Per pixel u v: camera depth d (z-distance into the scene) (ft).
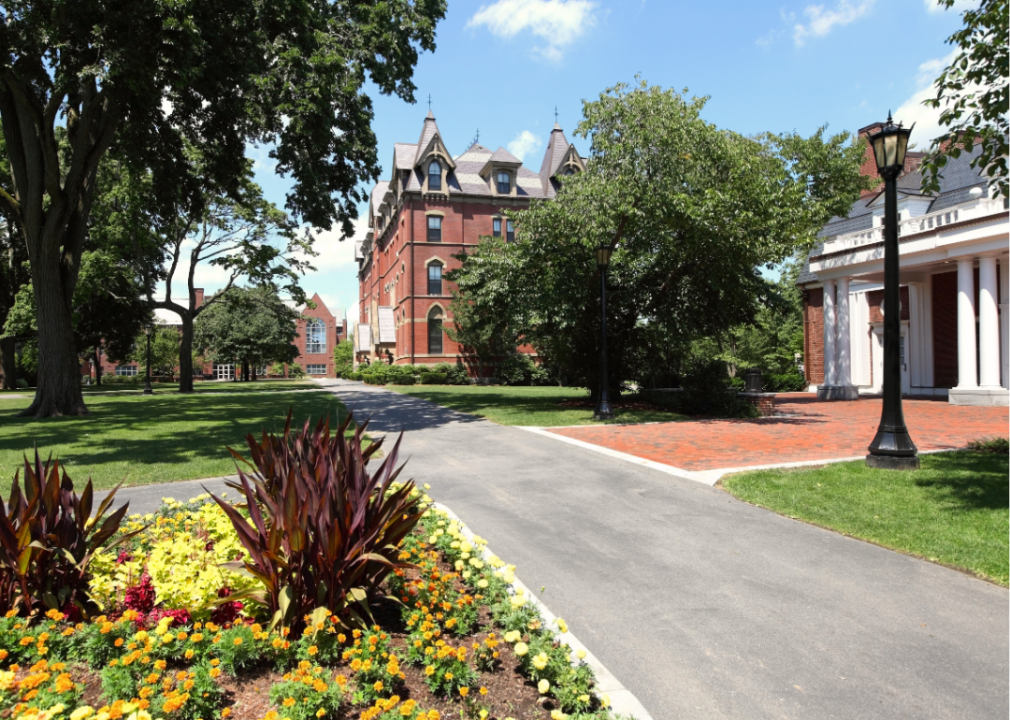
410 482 13.25
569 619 14.67
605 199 57.11
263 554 11.41
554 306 58.18
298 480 12.23
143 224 105.29
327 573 11.57
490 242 70.59
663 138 54.44
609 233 60.23
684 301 64.23
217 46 45.93
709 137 55.31
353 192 59.00
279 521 11.52
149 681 9.35
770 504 23.99
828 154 73.72
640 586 16.65
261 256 118.11
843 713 10.95
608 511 23.73
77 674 10.23
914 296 84.53
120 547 15.56
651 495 26.02
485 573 15.17
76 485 27.76
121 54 40.96
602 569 17.85
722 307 63.36
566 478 29.35
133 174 61.11
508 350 138.41
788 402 76.79
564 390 104.99
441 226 144.97
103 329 143.33
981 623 14.40
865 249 75.15
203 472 30.35
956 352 79.77
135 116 51.98
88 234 106.93
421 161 144.25
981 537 19.35
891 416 30.07
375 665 10.25
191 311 121.90
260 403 75.66
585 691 10.59
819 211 63.57
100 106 59.06
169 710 8.59
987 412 57.11
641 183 55.77
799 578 17.15
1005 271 72.79
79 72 43.70
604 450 36.06
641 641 13.61
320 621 10.72
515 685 11.09
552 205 58.08
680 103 56.13
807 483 26.86
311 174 53.47
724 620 14.65
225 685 10.18
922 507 22.71
